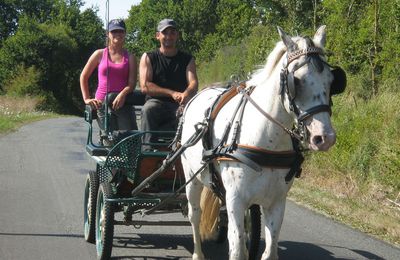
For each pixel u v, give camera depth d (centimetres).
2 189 1002
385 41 1388
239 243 467
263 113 466
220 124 512
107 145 672
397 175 950
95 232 664
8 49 5109
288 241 714
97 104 696
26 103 3803
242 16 3812
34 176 1136
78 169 1236
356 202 912
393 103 1136
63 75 5300
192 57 695
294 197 943
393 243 709
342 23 1552
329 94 432
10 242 683
